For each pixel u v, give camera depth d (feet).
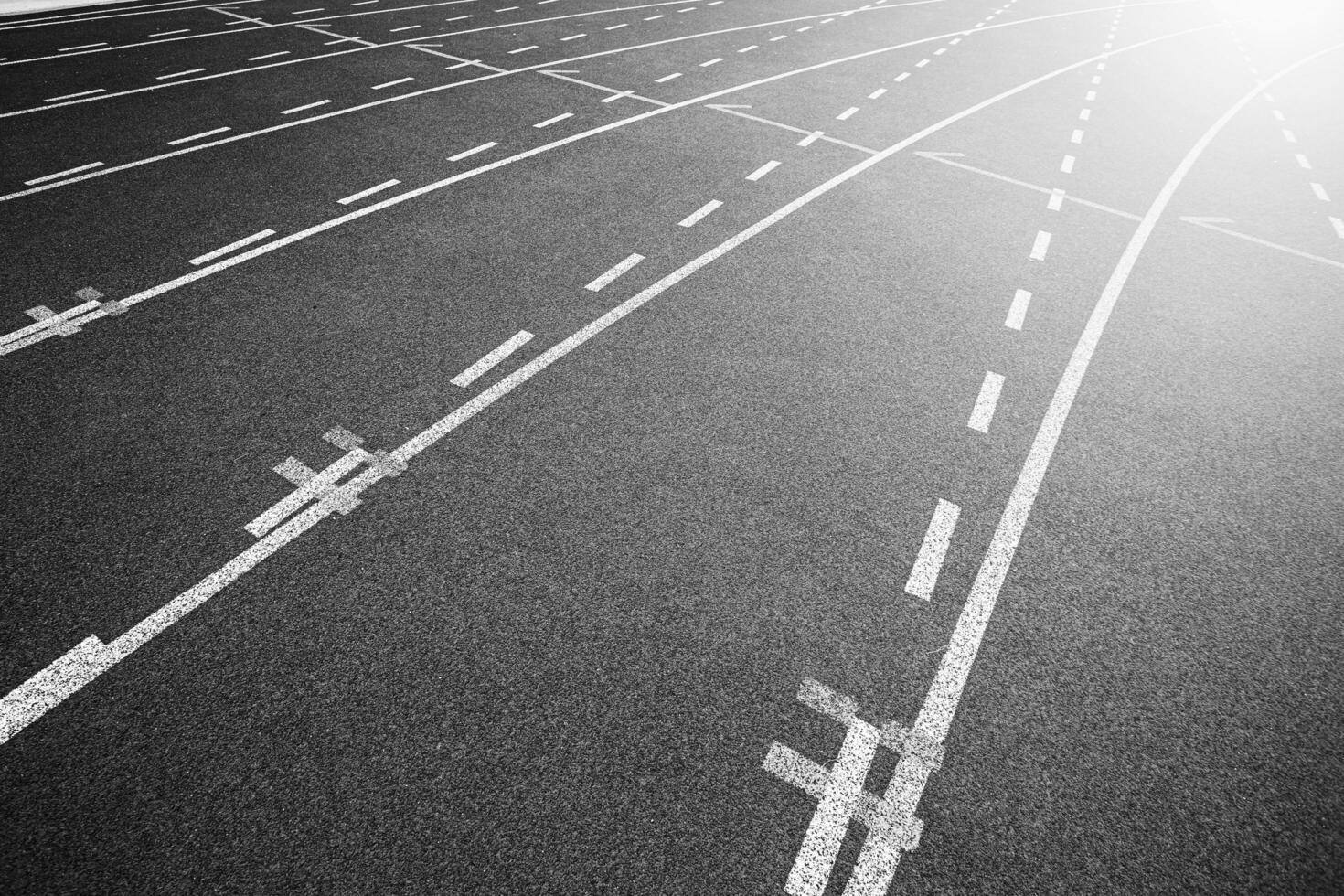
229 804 10.75
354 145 32.96
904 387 20.45
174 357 19.44
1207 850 11.18
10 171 28.60
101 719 11.66
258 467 16.33
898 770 11.81
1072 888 10.62
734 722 12.26
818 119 40.96
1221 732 12.76
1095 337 23.59
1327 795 11.99
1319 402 21.49
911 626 14.07
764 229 28.43
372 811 10.78
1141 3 88.84
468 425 17.90
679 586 14.42
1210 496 17.79
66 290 21.86
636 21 60.18
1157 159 39.34
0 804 10.59
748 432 18.38
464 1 62.28
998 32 67.00
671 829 10.84
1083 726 12.67
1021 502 17.11
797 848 10.77
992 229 30.04
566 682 12.63
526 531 15.30
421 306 22.22
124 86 38.09
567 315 22.30
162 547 14.43
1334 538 16.88
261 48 45.78
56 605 13.25
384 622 13.38
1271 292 27.35
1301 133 45.60
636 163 33.32
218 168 29.99
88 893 9.76
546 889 10.11
